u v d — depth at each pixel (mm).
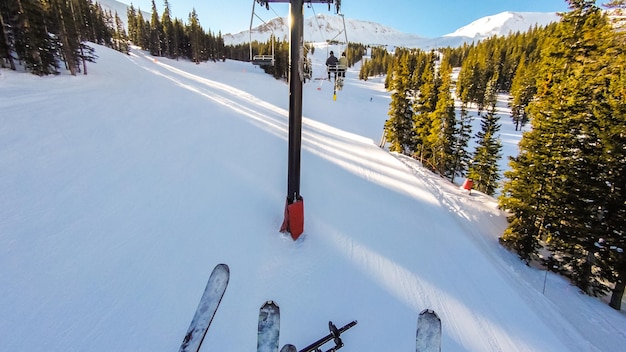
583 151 9656
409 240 5770
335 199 7199
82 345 2945
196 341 2545
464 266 5156
